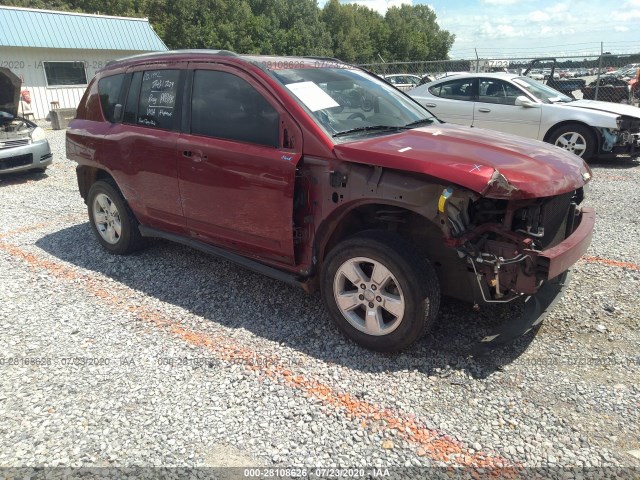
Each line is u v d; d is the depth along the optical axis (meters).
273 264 3.91
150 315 4.04
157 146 4.37
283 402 2.97
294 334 3.71
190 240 4.51
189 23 56.69
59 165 10.81
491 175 2.91
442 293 3.43
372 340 3.38
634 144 8.92
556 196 3.30
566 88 16.83
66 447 2.65
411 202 3.05
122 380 3.21
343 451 2.60
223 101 3.97
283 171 3.50
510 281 3.03
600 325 3.72
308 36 65.88
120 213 5.05
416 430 2.73
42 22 20.89
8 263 5.19
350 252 3.35
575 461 2.51
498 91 9.84
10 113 9.45
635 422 2.76
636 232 5.68
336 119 3.67
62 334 3.77
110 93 5.05
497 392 3.02
